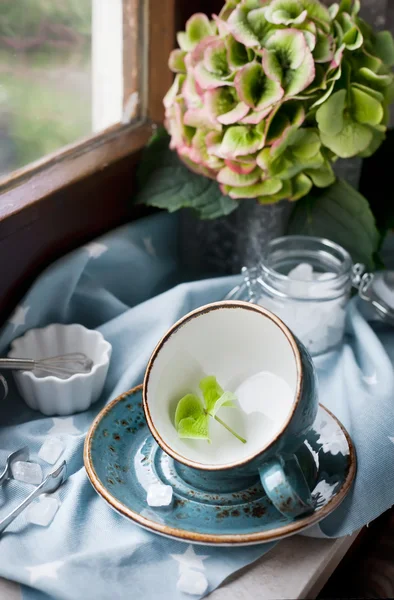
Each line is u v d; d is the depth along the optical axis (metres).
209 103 0.80
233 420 0.73
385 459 0.73
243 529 0.67
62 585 0.67
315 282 0.83
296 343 0.69
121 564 0.68
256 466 0.67
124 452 0.73
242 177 0.81
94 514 0.71
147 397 0.71
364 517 0.71
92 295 0.87
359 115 0.81
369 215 0.88
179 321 0.72
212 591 0.67
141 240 0.90
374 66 0.81
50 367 0.79
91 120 0.90
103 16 0.88
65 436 0.76
